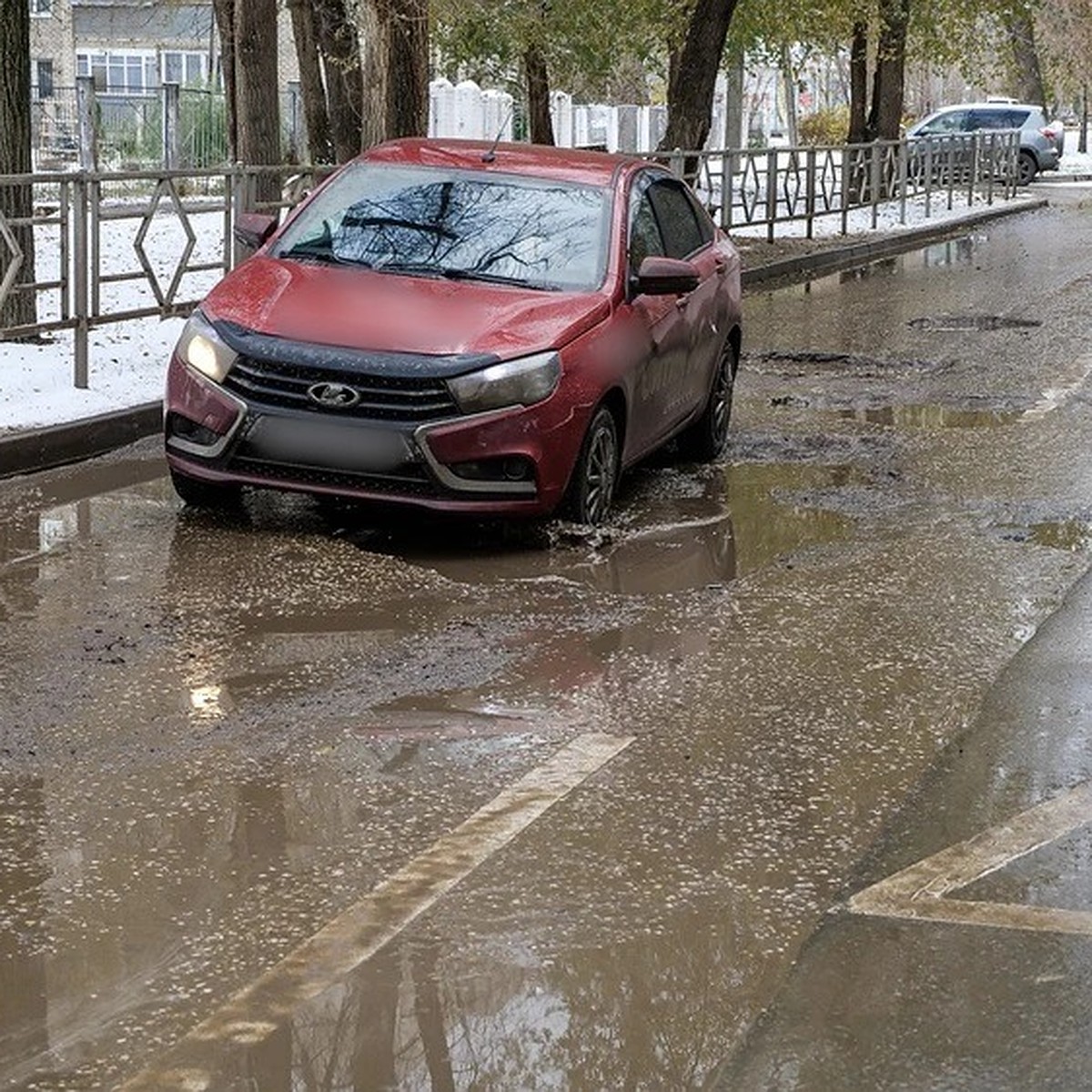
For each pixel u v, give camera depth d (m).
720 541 8.89
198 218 17.66
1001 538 9.01
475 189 9.74
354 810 5.32
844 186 27.44
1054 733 6.14
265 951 4.42
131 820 5.22
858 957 4.41
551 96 41.19
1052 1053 3.94
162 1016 4.09
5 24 12.40
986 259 25.42
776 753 5.91
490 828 5.20
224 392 8.52
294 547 8.45
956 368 14.93
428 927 4.55
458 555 8.45
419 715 6.20
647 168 10.42
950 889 4.84
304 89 26.94
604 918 4.62
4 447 9.98
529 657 6.90
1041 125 46.91
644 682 6.62
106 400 11.29
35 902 4.68
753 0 32.53
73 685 6.39
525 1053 3.93
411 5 18.25
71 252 12.20
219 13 26.59
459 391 8.27
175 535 8.63
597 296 9.02
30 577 7.84
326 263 9.34
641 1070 3.86
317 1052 3.93
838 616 7.56
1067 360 15.32
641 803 5.43
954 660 6.98
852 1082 3.81
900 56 35.66
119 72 63.47
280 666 6.68
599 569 8.30
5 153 12.44
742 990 4.23
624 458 9.27
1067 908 4.73
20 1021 4.06
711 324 10.56
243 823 5.21
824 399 13.39
